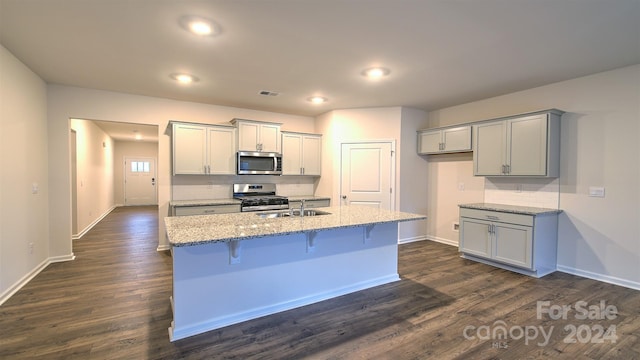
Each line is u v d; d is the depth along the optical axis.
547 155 3.65
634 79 3.24
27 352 2.07
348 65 3.29
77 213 5.62
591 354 2.10
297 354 2.09
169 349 2.13
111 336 2.28
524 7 2.15
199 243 1.99
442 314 2.68
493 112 4.57
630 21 2.32
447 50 2.89
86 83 3.98
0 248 2.83
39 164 3.73
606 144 3.44
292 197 5.44
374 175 5.30
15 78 3.10
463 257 4.44
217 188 5.18
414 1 2.08
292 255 2.81
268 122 5.08
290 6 2.15
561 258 3.81
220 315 2.46
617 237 3.37
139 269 3.83
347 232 3.15
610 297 3.03
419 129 5.39
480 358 2.05
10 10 2.20
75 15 2.28
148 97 4.61
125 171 10.87
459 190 5.10
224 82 3.90
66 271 3.73
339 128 5.44
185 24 2.41
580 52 2.92
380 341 2.25
